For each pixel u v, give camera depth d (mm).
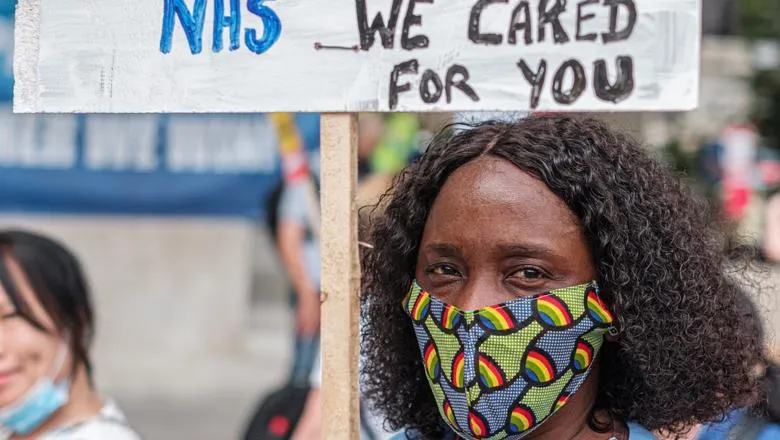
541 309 1809
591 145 1887
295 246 5105
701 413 1938
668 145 6004
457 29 1883
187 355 10102
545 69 1849
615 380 1955
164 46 2016
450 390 1883
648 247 1855
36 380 2910
